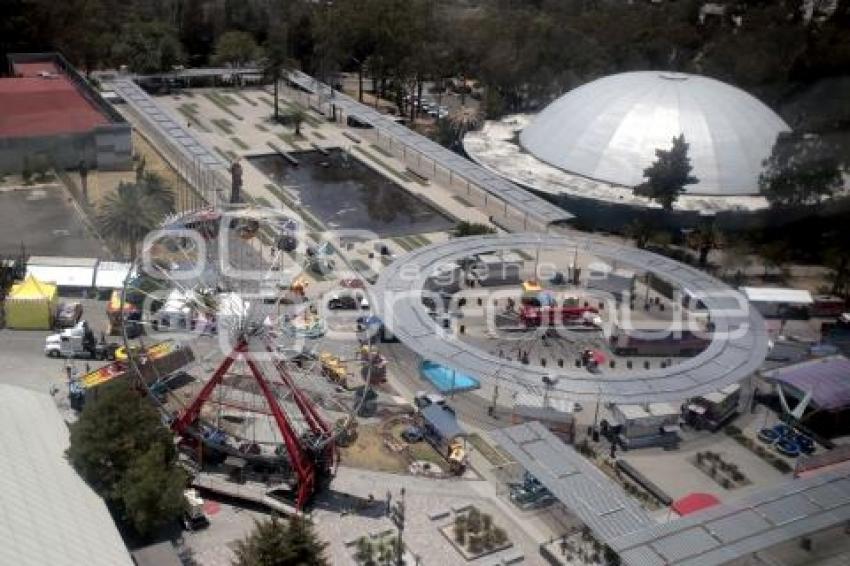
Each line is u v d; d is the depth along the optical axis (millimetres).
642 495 84000
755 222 143750
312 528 70938
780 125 160750
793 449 92250
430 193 157875
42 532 63656
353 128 191125
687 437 94125
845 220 141500
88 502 69750
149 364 92875
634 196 144875
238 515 78062
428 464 86562
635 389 91250
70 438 74688
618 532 71062
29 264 114188
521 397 93750
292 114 195750
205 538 74625
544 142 163125
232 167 143875
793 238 143500
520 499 81438
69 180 151250
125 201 116562
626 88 160500
